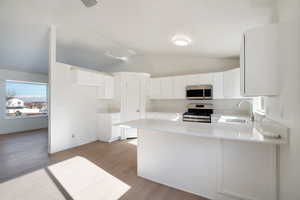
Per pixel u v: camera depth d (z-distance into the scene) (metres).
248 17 1.96
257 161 1.58
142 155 2.24
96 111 4.32
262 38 1.49
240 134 1.52
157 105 4.95
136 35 3.17
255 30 1.52
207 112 4.13
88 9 2.29
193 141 1.87
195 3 1.81
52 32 2.96
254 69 1.53
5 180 2.11
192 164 1.88
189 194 1.87
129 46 3.96
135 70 5.23
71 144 3.61
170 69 4.73
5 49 3.57
